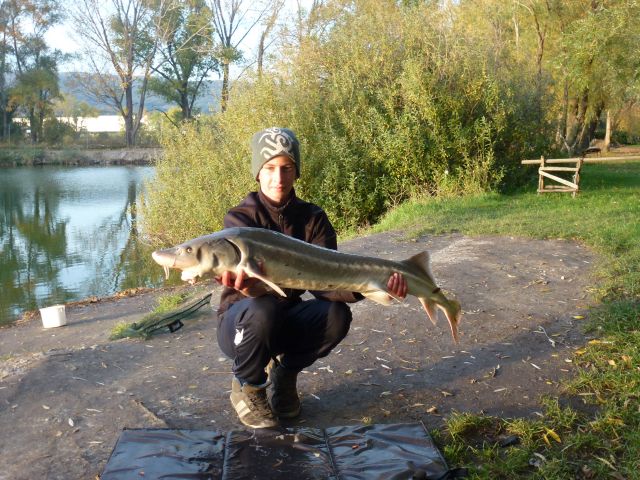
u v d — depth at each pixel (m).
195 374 5.42
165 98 58.78
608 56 23.77
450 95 16.62
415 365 5.46
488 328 6.35
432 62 17.36
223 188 16.53
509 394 4.87
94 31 56.12
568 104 29.33
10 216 24.30
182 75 57.72
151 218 18.73
